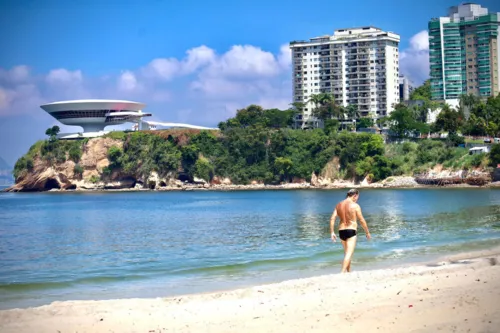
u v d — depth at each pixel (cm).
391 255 3188
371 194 13725
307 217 7412
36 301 2256
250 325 1530
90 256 3984
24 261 3797
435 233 4481
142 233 5772
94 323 1628
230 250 3988
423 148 17975
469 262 2648
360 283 2042
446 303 1605
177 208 10756
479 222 5450
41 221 8181
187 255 3791
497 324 1362
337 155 19462
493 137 18162
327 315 1573
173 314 1711
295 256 3400
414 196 12181
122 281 2722
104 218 8525
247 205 11119
